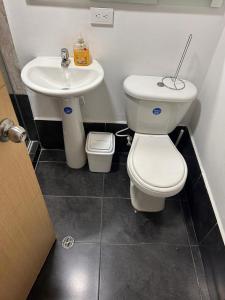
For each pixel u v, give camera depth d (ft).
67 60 4.40
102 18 4.12
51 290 4.00
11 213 2.70
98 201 5.36
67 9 4.05
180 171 4.22
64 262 4.33
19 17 4.15
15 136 2.04
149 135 5.08
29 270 3.64
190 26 4.17
